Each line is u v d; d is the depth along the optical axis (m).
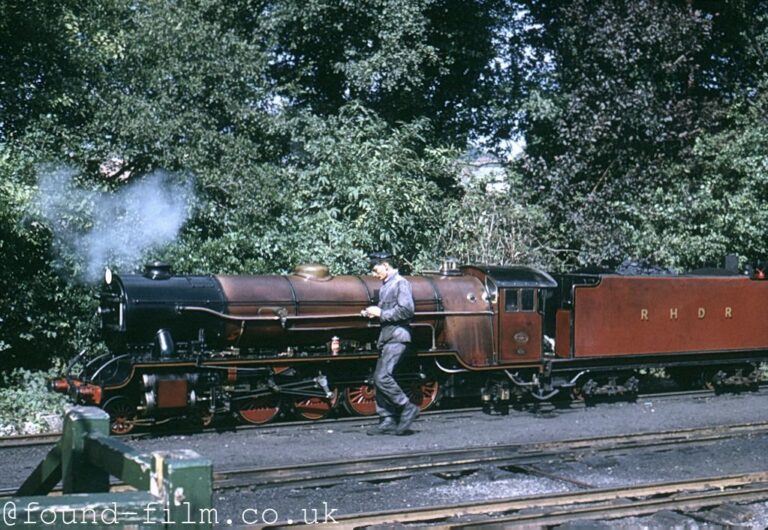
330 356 11.34
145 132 14.35
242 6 19.00
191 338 10.74
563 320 13.34
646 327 13.85
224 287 11.02
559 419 11.99
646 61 20.56
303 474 8.08
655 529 6.32
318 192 16.84
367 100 19.73
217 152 15.54
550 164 21.69
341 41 19.83
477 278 12.89
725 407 13.19
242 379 10.98
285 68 20.61
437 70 21.50
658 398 14.20
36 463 8.95
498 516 6.66
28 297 13.33
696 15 20.11
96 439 3.19
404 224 16.77
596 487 7.95
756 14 22.52
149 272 10.83
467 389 12.57
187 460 2.57
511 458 8.91
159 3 15.76
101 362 10.84
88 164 14.55
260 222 15.30
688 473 8.62
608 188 19.47
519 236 17.72
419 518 6.54
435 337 12.23
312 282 11.65
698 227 18.95
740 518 6.61
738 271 15.70
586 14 20.50
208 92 15.96
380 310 10.52
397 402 10.47
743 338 14.99
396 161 17.25
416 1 19.14
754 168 18.81
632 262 18.64
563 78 21.70
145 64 15.62
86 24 14.84
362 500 7.41
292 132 17.17
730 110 21.23
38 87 14.34
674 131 20.41
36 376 12.91
